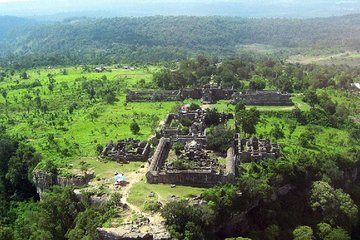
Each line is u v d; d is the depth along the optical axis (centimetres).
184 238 11631
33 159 18450
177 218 12106
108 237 11800
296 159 17312
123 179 15175
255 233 13725
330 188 16038
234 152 17300
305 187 16600
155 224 12138
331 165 17425
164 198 13612
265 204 15150
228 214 13438
